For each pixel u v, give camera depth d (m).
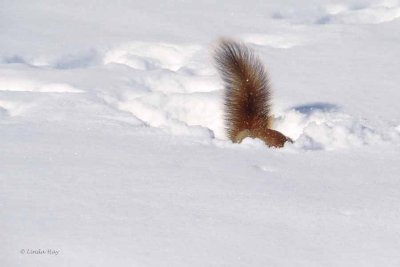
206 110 19.38
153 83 21.17
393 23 25.56
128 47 24.16
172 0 28.78
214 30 25.39
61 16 27.16
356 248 11.41
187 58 23.34
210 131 17.42
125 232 11.78
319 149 16.23
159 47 23.95
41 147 15.77
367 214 12.59
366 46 23.45
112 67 22.09
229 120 17.53
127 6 28.11
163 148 15.83
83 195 13.21
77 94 19.70
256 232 11.89
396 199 13.21
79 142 16.14
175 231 11.85
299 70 21.53
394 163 14.98
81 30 25.66
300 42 24.09
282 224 12.20
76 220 12.18
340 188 13.73
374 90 19.88
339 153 15.57
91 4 28.45
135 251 11.17
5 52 23.67
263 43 24.31
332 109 18.67
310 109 18.72
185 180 14.00
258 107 17.52
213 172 14.46
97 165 14.73
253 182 13.98
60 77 21.17
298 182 14.02
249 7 27.95
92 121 17.64
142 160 15.05
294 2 28.50
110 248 11.24
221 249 11.30
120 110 18.61
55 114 18.12
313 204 12.99
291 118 18.09
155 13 27.31
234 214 12.54
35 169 14.46
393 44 23.55
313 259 11.07
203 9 27.73
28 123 17.45
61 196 13.16
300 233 11.88
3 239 11.48
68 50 23.98
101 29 25.75
